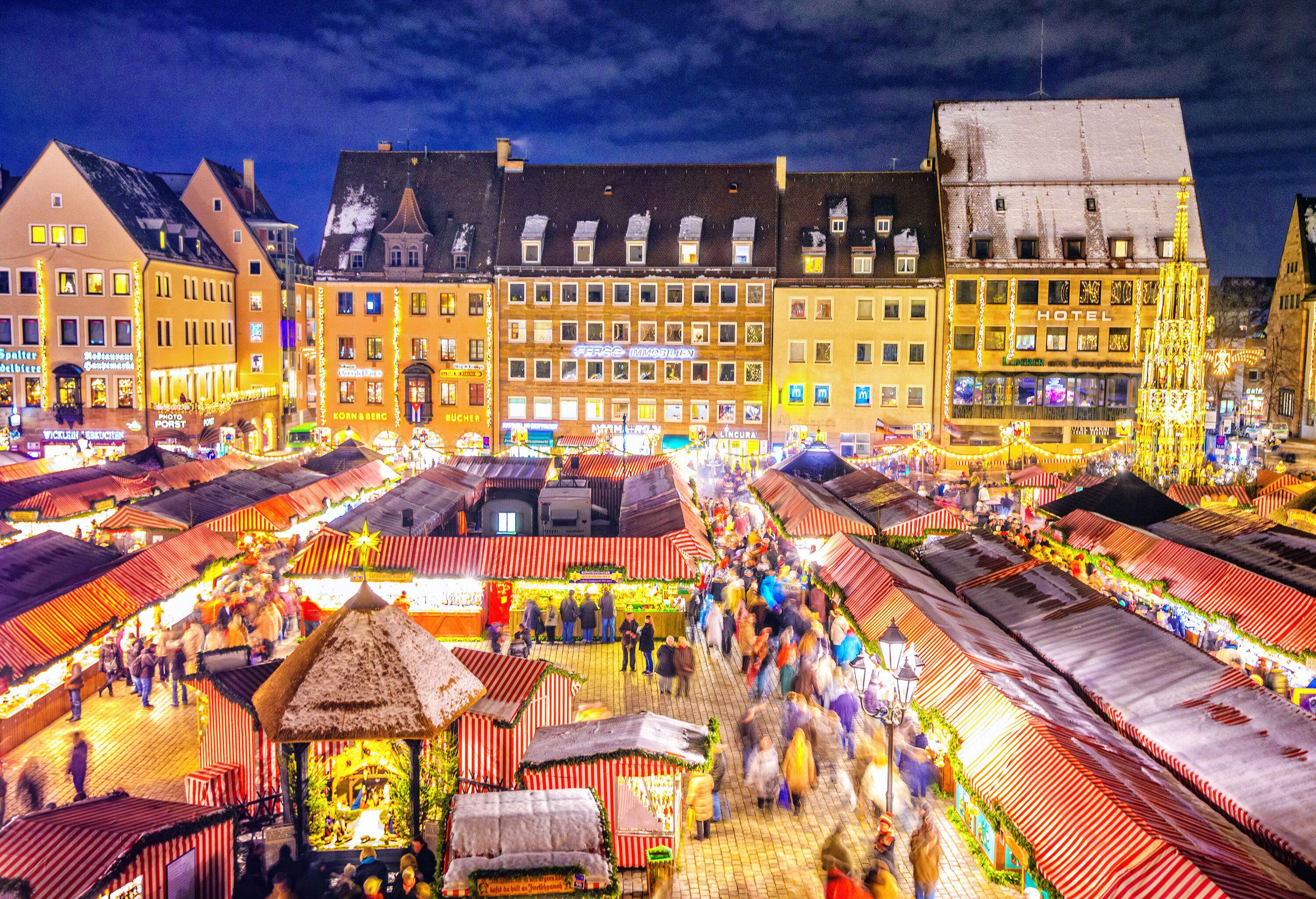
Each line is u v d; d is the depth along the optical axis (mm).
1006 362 63469
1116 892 11188
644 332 64938
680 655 22656
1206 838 11875
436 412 65938
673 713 21594
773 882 14867
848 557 25359
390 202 68000
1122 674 17406
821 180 67438
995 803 13547
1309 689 19469
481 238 66562
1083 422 63312
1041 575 23312
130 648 22328
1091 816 12250
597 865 11711
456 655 17609
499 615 26969
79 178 59188
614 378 65312
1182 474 43219
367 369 65875
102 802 13266
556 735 15617
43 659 19750
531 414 65812
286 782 14438
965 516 36938
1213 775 13977
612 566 26688
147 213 63656
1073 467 57188
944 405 63812
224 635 22891
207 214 72125
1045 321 63375
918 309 63781
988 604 22656
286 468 38875
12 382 59844
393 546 26641
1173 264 42688
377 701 14070
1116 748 14391
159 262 60656
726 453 58656
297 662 14492
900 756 17016
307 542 31031
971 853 14672
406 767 14797
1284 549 24516
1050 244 63562
